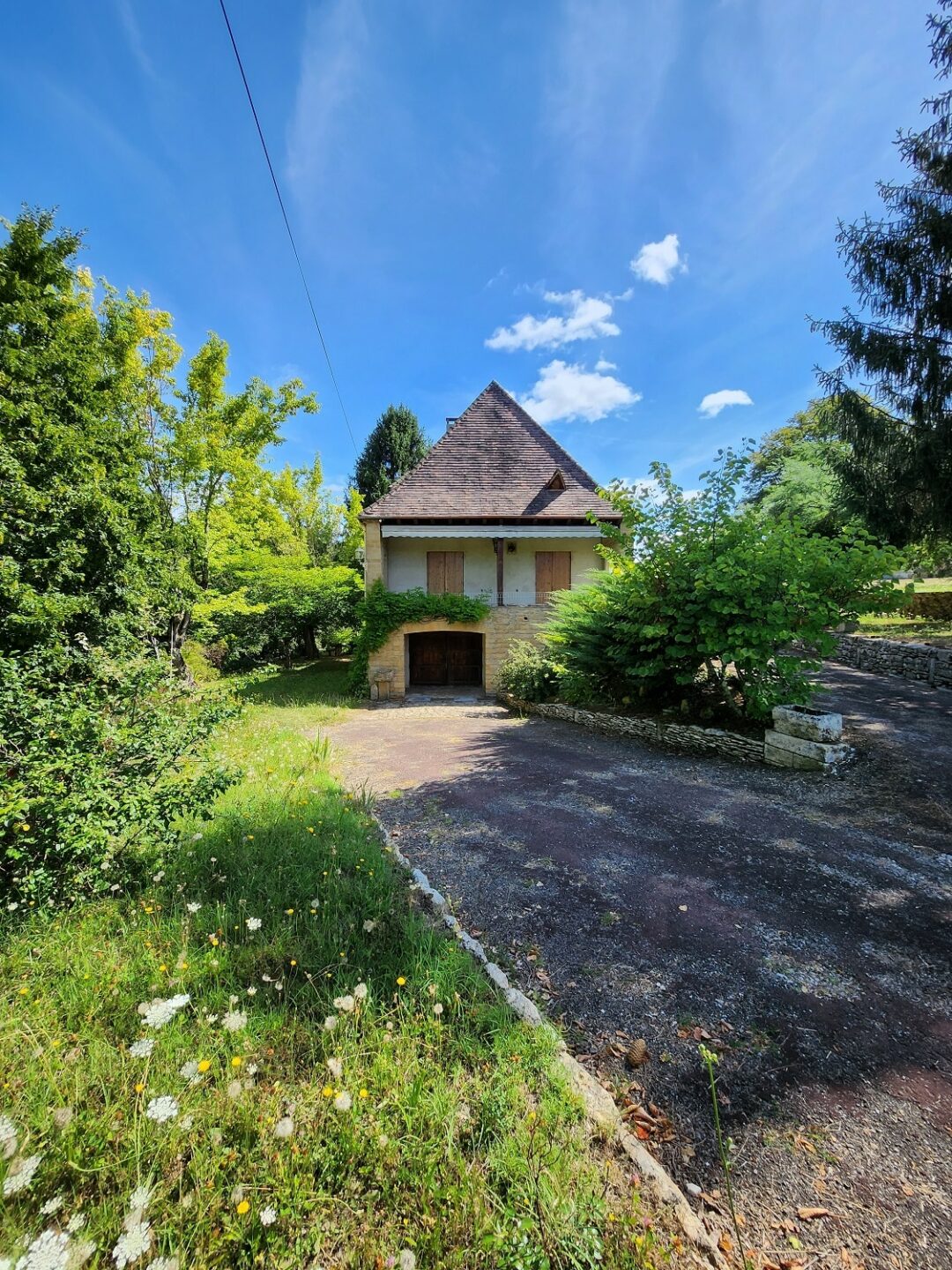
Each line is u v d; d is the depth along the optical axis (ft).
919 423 37.04
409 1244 4.92
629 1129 6.63
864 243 35.58
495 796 20.36
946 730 25.14
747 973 9.82
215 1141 5.67
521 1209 5.24
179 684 16.72
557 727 35.53
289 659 79.87
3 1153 5.30
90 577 23.36
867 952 10.40
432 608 53.16
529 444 61.11
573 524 55.77
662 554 26.94
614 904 12.27
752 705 25.70
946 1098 7.20
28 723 11.66
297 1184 5.35
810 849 14.87
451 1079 6.81
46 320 24.56
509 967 10.07
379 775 23.89
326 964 9.05
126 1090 6.37
